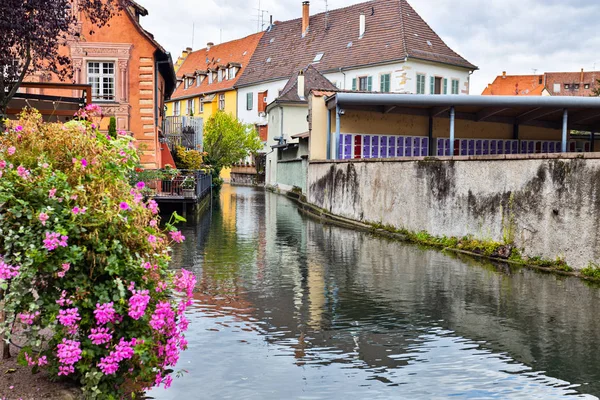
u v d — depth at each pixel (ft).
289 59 179.11
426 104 75.20
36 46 45.34
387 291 30.19
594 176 33.68
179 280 15.15
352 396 16.62
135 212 14.92
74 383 14.43
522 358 19.92
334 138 85.97
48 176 14.42
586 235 34.22
